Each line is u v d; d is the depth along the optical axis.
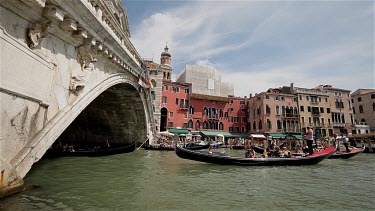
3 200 4.36
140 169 10.73
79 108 7.09
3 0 4.15
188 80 40.50
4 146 4.27
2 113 4.17
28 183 7.13
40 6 4.73
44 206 5.11
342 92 41.78
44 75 5.40
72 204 5.39
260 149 17.73
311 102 39.91
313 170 11.62
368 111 41.31
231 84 43.88
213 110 39.78
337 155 18.75
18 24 4.60
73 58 6.77
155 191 6.86
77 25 6.22
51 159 13.52
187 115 37.09
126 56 11.10
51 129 5.53
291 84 41.09
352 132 40.19
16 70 4.47
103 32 7.69
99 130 23.92
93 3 7.09
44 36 5.32
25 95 4.72
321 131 39.16
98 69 8.81
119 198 6.04
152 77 33.25
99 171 9.88
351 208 5.90
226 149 29.77
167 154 18.80
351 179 9.60
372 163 16.02
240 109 42.19
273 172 10.64
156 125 32.06
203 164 12.64
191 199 6.20
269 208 5.73
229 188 7.54
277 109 38.47
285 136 37.44
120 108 19.72
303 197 6.76
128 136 24.22
